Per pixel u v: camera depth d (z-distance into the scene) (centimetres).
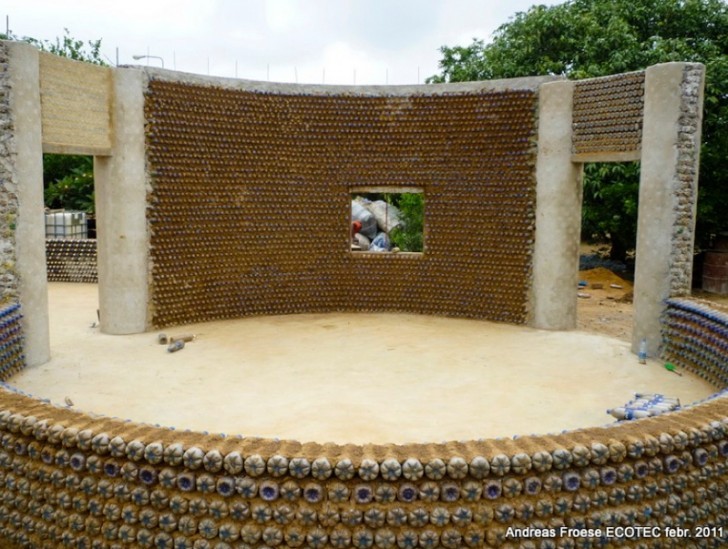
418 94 1331
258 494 457
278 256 1348
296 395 836
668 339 1012
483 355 1051
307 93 1334
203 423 732
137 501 473
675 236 1014
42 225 967
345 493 449
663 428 511
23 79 918
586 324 1323
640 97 1079
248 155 1307
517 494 463
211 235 1280
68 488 497
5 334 879
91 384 877
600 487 479
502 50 1962
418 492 452
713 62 1631
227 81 1279
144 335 1173
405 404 802
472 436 695
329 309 1386
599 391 865
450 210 1337
